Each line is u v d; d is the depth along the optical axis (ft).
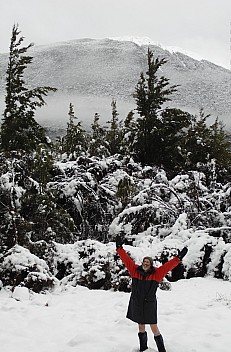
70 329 26.58
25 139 47.16
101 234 59.41
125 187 61.11
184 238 51.03
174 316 29.25
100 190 63.31
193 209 60.18
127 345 22.91
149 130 80.12
